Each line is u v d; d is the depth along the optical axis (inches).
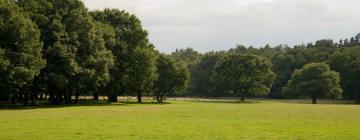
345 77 7106.3
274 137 1290.6
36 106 3272.6
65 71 3270.2
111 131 1395.2
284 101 6417.3
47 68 3225.9
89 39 3501.5
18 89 3115.2
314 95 6146.7
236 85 6510.8
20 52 2896.2
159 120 1859.0
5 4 2930.6
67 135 1284.4
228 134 1353.3
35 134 1299.2
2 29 2866.6
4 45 2920.8
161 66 5044.3
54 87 3457.2
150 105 3646.7
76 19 3454.7
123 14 4392.2
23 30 2893.7
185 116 2153.1
